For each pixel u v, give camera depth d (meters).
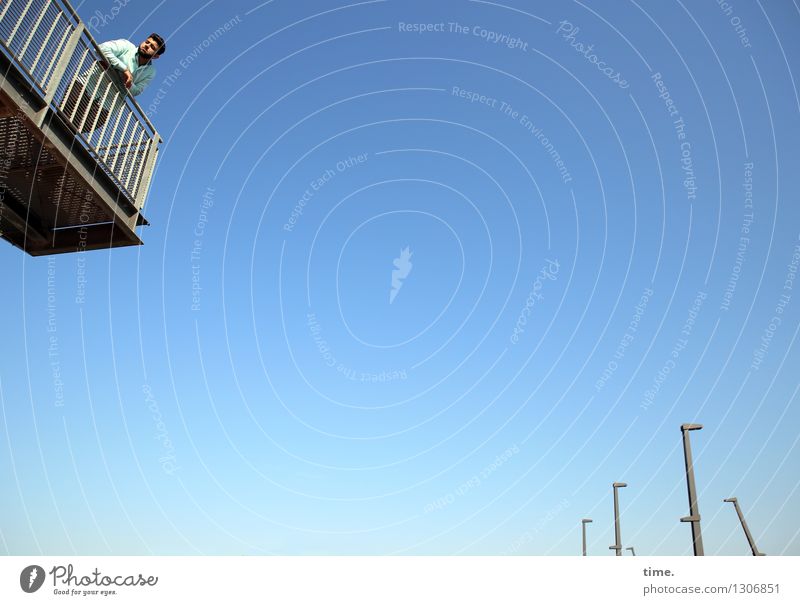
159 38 9.55
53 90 7.13
